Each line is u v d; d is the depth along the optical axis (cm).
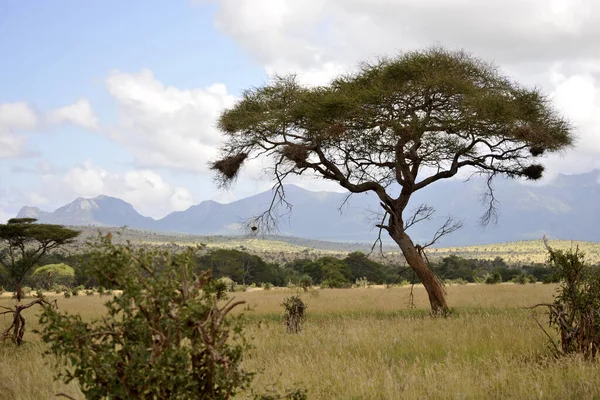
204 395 494
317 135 2383
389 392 796
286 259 17600
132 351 490
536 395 756
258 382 860
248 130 2484
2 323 2112
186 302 493
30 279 7088
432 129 2280
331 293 4288
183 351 488
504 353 1085
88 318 2278
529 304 2522
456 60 2362
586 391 761
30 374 999
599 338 1020
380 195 2350
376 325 1678
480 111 2197
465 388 794
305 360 1095
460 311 2283
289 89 2702
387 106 2330
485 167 2434
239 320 525
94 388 492
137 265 502
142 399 479
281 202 2472
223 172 2455
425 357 1107
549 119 2412
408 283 6594
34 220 4391
